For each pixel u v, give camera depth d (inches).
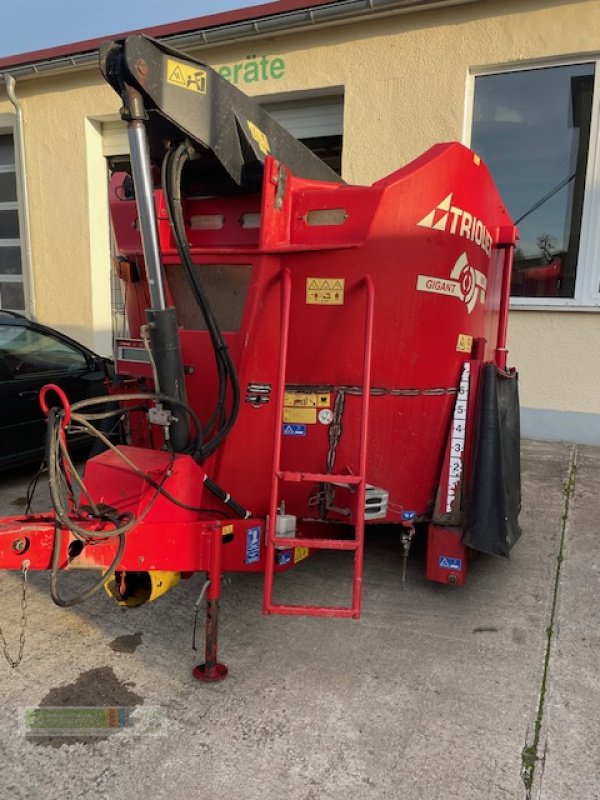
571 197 241.0
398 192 109.3
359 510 98.3
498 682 102.2
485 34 237.8
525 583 136.8
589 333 238.8
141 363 128.9
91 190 342.0
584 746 88.0
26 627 118.4
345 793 79.4
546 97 238.7
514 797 79.2
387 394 116.3
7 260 386.3
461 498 123.2
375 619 122.0
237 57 284.4
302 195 111.1
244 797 78.7
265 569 103.2
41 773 82.5
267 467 114.7
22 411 193.2
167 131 96.8
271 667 106.0
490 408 121.0
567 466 216.1
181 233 99.5
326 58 267.1
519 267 251.9
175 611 125.3
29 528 86.4
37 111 343.9
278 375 103.5
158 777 81.9
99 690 99.5
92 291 349.4
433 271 116.3
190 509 101.0
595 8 221.6
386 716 93.8
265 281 107.5
